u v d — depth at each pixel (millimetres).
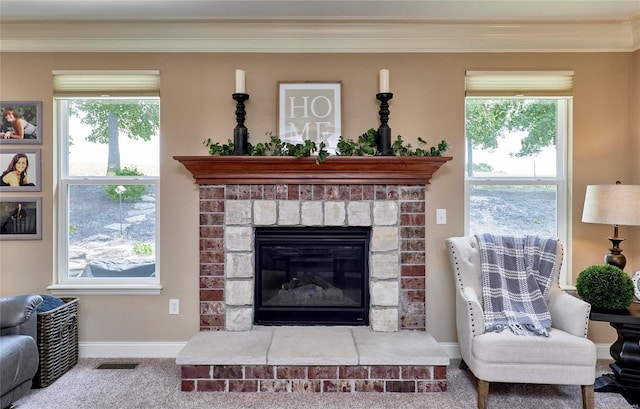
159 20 2988
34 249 3125
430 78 3123
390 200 3037
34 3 2711
